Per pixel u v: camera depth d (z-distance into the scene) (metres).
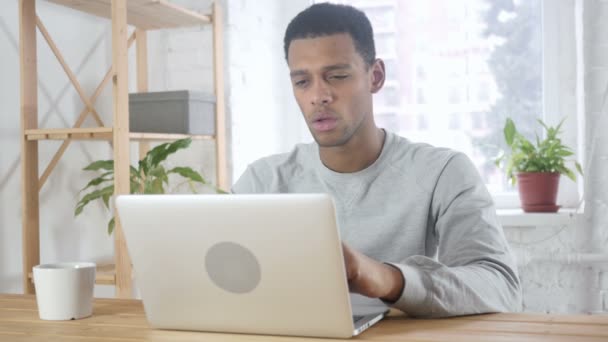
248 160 2.78
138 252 1.00
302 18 1.36
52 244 2.39
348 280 0.97
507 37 2.81
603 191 2.55
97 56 2.63
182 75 2.72
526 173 2.61
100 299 1.33
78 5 2.34
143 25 2.59
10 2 2.26
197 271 0.98
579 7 2.62
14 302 1.31
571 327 0.98
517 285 1.26
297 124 3.07
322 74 1.35
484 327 1.00
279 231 0.90
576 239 2.59
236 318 0.98
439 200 1.48
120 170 2.12
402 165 1.54
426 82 2.89
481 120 2.85
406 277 1.04
